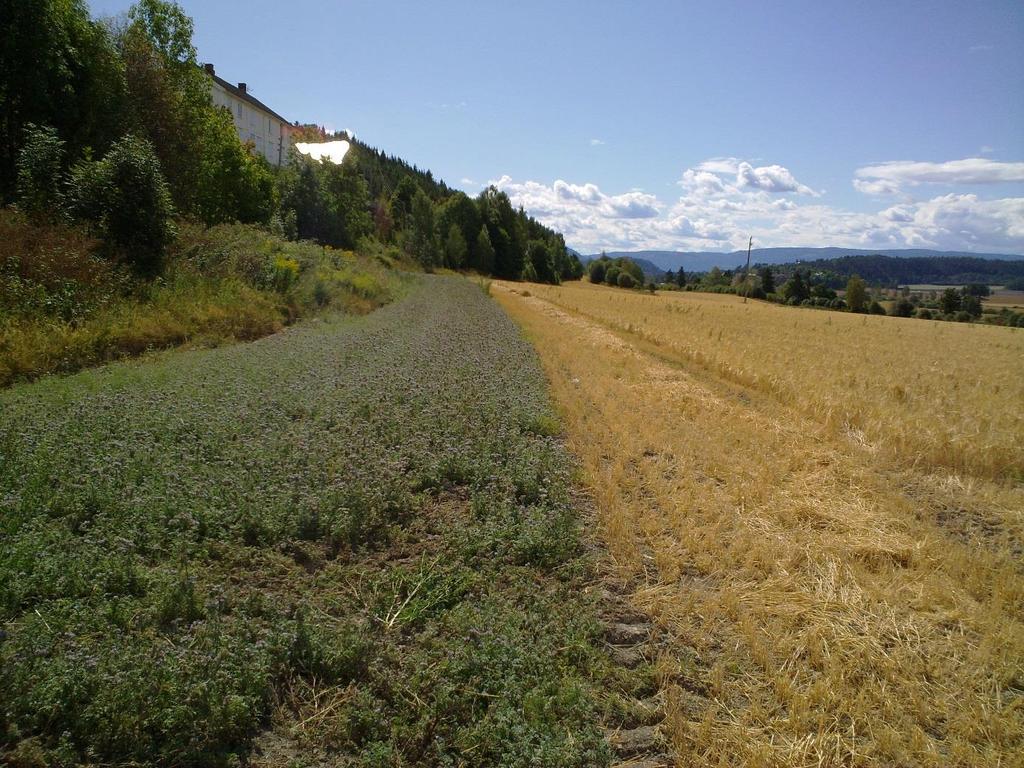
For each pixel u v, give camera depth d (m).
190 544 4.92
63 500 5.21
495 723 3.52
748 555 5.71
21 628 3.81
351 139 122.56
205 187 28.86
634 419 10.45
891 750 3.56
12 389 9.12
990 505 7.73
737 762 3.43
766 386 14.77
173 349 13.31
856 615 4.89
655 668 4.12
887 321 47.47
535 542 5.54
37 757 2.98
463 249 88.06
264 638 3.95
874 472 8.62
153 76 23.30
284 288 20.80
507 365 13.76
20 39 17.20
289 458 6.66
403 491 6.32
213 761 3.16
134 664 3.51
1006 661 4.44
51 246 13.09
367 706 3.58
